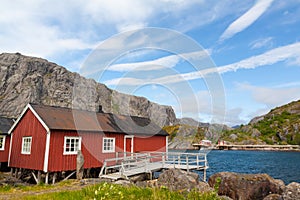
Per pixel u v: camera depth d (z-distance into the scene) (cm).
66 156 1402
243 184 788
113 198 623
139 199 616
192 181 780
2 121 1969
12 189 988
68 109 1617
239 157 4684
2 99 9325
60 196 721
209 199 608
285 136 9756
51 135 1354
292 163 3444
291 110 11656
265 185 777
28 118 1511
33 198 727
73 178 1454
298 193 591
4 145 1841
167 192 662
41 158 1361
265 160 4003
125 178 1219
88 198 646
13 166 1529
